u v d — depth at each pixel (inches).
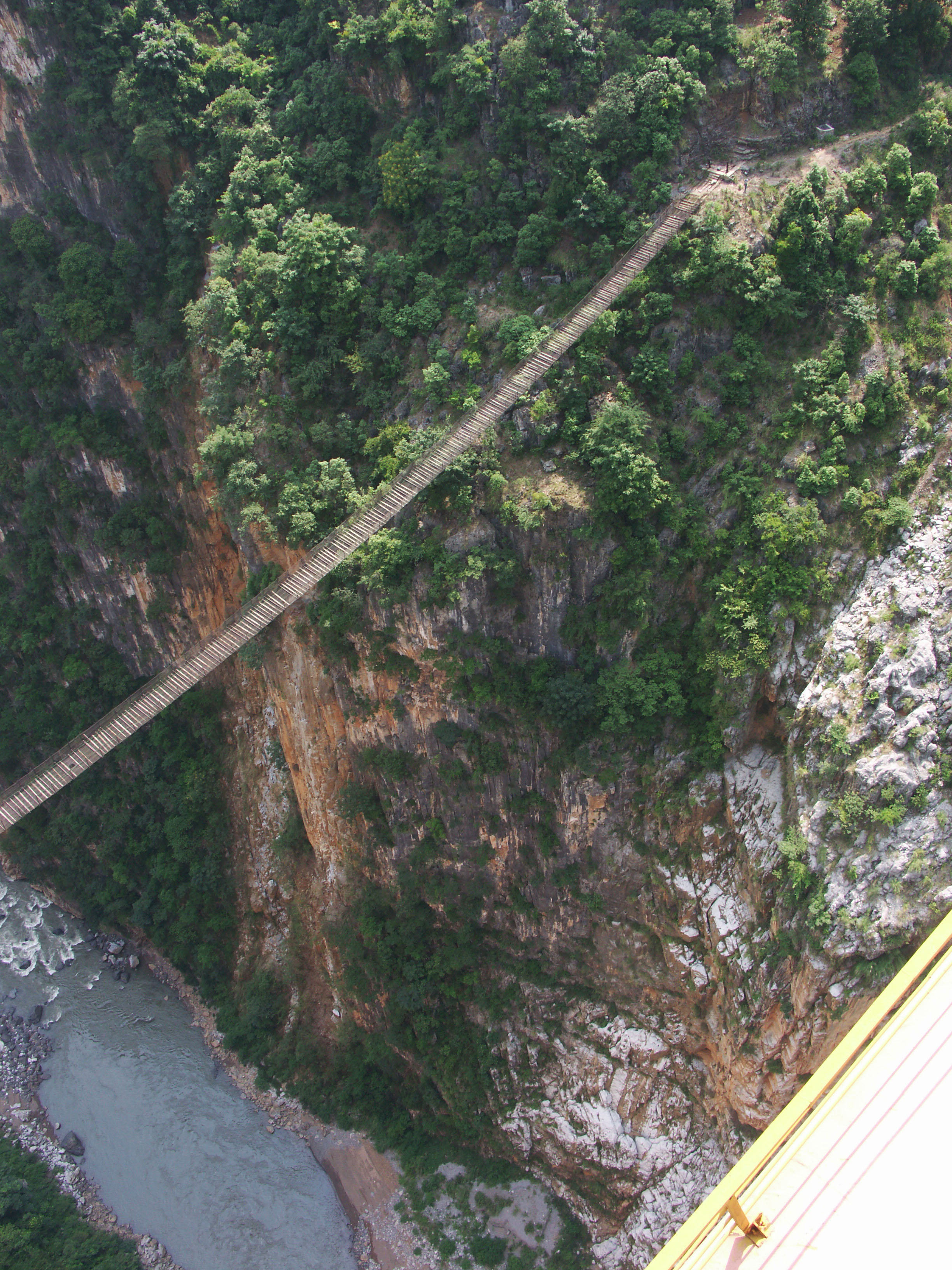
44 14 2469.2
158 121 2444.6
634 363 2014.0
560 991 2338.8
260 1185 2472.9
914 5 2091.5
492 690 2113.7
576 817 2146.9
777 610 1923.0
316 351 2235.5
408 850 2363.4
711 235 1993.1
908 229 2034.9
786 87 2082.9
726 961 1971.0
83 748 1937.7
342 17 2349.9
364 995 2459.4
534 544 2006.6
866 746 1786.4
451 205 2178.9
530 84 2106.3
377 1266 2303.2
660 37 2116.1
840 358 1951.3
